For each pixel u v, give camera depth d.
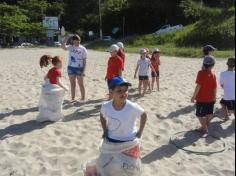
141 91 6.15
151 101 5.42
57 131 4.07
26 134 3.98
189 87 6.55
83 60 5.18
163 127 4.25
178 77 7.71
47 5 33.03
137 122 4.23
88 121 4.42
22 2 31.75
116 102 2.56
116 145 2.57
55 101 4.37
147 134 4.00
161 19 28.62
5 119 4.51
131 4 29.59
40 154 3.46
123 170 2.57
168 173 3.12
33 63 10.50
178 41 19.64
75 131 4.09
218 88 6.27
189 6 26.38
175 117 4.60
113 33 30.36
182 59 11.88
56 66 4.43
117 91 2.53
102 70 8.93
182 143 3.76
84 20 32.56
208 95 3.90
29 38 28.59
